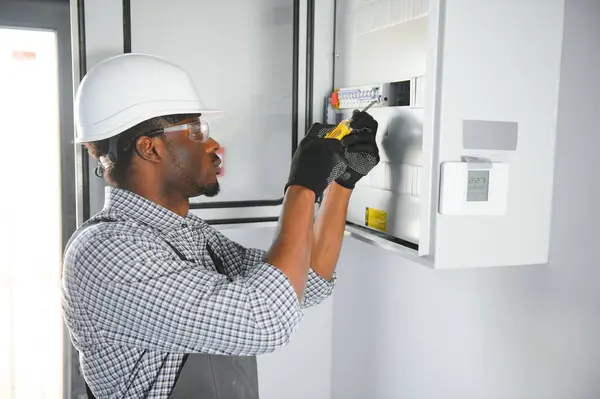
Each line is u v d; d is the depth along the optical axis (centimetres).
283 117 147
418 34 104
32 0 148
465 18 94
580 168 100
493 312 122
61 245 163
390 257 160
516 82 100
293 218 97
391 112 114
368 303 172
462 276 131
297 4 142
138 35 130
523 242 104
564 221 104
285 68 145
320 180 100
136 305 84
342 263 186
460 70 95
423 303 146
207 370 96
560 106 105
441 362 139
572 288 102
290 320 88
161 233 99
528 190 103
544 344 109
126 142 97
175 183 102
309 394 193
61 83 155
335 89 144
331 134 108
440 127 95
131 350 91
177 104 100
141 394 93
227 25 139
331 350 195
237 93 142
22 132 157
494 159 100
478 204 98
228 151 143
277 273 89
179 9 133
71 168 159
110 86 96
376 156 115
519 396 115
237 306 84
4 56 152
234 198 146
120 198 98
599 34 96
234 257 121
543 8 100
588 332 99
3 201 159
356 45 131
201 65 138
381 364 166
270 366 186
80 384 167
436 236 97
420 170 103
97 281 86
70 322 93
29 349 167
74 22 124
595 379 98
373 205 124
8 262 162
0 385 166
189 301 84
